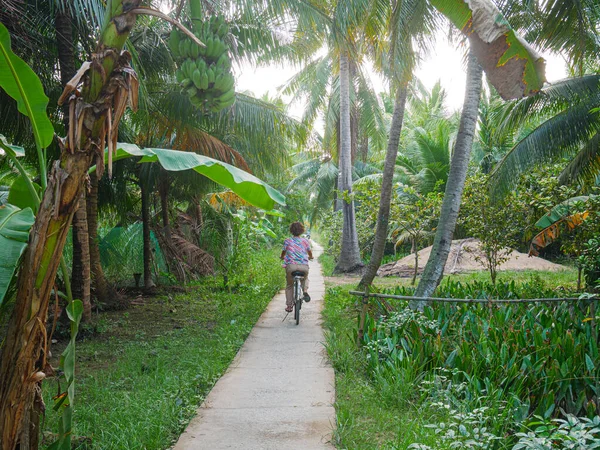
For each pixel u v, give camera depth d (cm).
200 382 513
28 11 676
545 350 471
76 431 384
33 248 260
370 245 2241
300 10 762
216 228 1466
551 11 682
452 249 1711
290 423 416
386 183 1091
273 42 894
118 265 1284
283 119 999
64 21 700
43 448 357
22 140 771
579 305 694
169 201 1380
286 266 829
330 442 379
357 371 546
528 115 1077
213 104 402
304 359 609
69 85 240
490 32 284
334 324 787
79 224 760
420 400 432
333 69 1650
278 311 948
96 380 516
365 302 620
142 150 338
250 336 737
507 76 298
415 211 1313
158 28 879
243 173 356
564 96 977
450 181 768
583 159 996
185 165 333
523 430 366
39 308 264
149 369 561
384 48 860
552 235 879
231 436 392
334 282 1478
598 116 968
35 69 698
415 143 2214
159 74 930
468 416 349
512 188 1040
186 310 966
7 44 269
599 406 410
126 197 1227
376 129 1956
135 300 1062
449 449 331
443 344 516
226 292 1189
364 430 399
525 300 635
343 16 710
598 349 513
